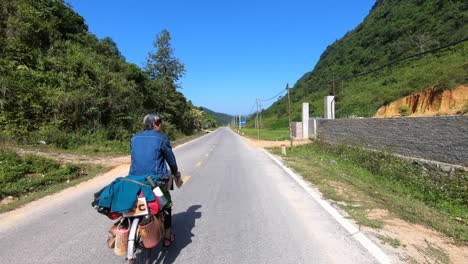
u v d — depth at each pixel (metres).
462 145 7.61
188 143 27.28
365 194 6.30
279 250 3.59
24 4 18.64
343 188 6.90
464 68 22.84
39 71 16.45
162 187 3.11
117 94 19.97
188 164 11.84
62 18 23.42
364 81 51.66
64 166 9.63
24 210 5.42
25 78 15.20
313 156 14.48
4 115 13.04
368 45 62.75
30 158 9.06
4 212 5.28
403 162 9.90
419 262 3.18
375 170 10.10
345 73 59.91
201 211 5.27
